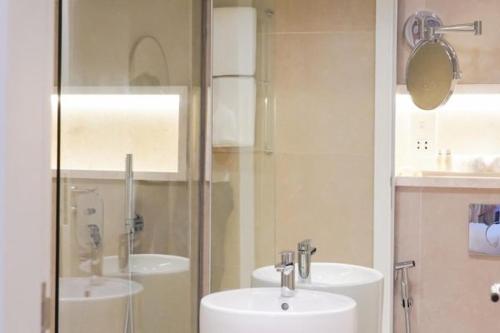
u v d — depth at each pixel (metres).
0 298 0.62
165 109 1.32
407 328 1.45
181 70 1.38
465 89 1.47
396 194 1.46
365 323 1.42
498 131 1.49
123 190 1.15
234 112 1.46
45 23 0.68
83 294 1.01
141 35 1.22
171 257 1.35
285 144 1.44
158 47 1.29
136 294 1.21
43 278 0.67
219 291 1.45
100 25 1.06
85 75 1.00
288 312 1.40
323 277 1.42
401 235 1.46
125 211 1.16
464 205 1.45
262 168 1.45
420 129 1.46
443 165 1.46
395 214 1.46
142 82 1.22
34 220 0.66
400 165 1.46
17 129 0.63
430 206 1.45
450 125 1.49
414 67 1.46
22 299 0.64
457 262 1.45
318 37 1.43
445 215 1.45
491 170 1.44
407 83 1.46
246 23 1.46
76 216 0.98
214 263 1.46
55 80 0.89
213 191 1.46
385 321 1.43
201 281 1.46
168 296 1.34
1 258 0.62
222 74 1.46
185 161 1.41
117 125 1.12
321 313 1.40
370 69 1.42
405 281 1.45
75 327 0.99
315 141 1.43
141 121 1.22
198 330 1.47
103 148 1.08
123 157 1.15
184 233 1.41
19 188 0.63
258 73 1.45
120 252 1.15
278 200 1.44
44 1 0.67
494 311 1.44
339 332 1.40
